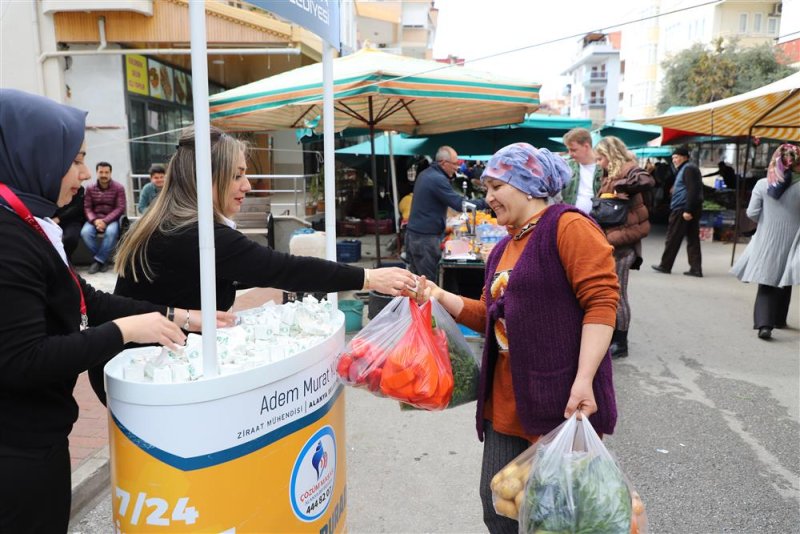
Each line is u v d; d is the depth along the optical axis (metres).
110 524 2.99
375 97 7.10
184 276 2.09
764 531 2.89
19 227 1.42
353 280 2.06
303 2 1.88
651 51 49.72
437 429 4.06
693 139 13.96
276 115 7.58
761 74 26.92
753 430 4.02
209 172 1.47
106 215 9.22
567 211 1.93
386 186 15.27
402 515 3.04
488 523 2.13
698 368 5.28
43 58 10.27
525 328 1.92
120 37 10.45
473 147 11.04
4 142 1.46
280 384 1.64
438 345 2.06
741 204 13.58
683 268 10.52
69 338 1.45
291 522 1.74
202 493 1.49
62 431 1.58
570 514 1.69
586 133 4.96
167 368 1.51
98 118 10.76
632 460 3.60
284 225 11.39
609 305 1.85
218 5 10.56
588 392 1.83
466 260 5.94
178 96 13.11
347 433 4.00
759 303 6.14
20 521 1.51
